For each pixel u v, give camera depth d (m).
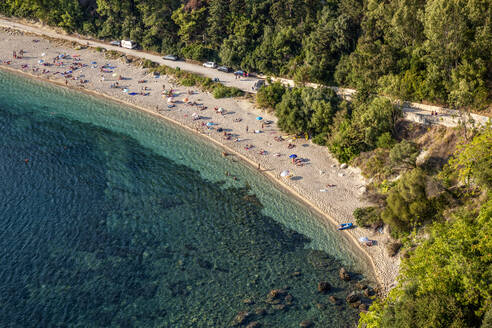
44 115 92.38
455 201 58.66
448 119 69.12
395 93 72.38
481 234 45.19
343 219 66.75
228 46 106.06
